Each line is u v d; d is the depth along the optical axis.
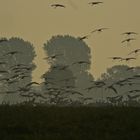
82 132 39.28
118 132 39.00
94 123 41.94
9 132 39.50
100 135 38.28
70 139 37.12
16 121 42.19
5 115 45.09
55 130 40.00
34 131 39.59
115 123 41.66
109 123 41.75
